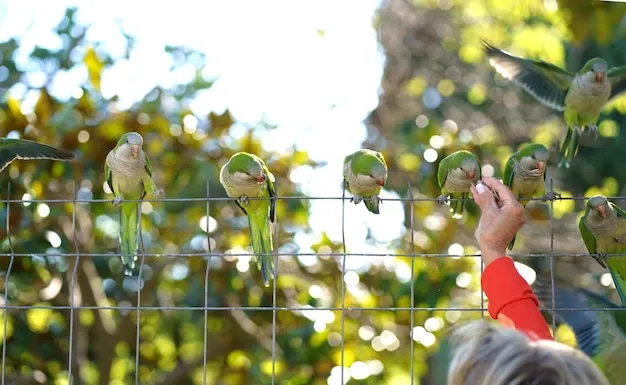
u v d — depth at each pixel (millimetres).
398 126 14961
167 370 10969
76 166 9195
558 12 11953
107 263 10336
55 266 9703
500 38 15227
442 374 9477
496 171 12375
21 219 9117
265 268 6734
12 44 10508
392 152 12289
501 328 3006
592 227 6410
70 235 9414
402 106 15695
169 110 10102
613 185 14625
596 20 10875
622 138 16219
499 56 8664
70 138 9164
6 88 10367
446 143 12109
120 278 10336
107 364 9875
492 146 12680
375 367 10281
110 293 10344
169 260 10133
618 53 16094
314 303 9750
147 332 10906
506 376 2799
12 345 9758
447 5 16219
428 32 16438
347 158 7023
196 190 9844
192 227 10008
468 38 15484
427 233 10719
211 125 9953
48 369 9930
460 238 11648
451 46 16156
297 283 10039
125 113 9617
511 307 4152
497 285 4230
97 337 10297
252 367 10016
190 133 9680
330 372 9797
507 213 4418
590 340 5840
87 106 9469
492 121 15789
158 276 10086
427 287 10086
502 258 4316
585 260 12445
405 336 10273
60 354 9969
